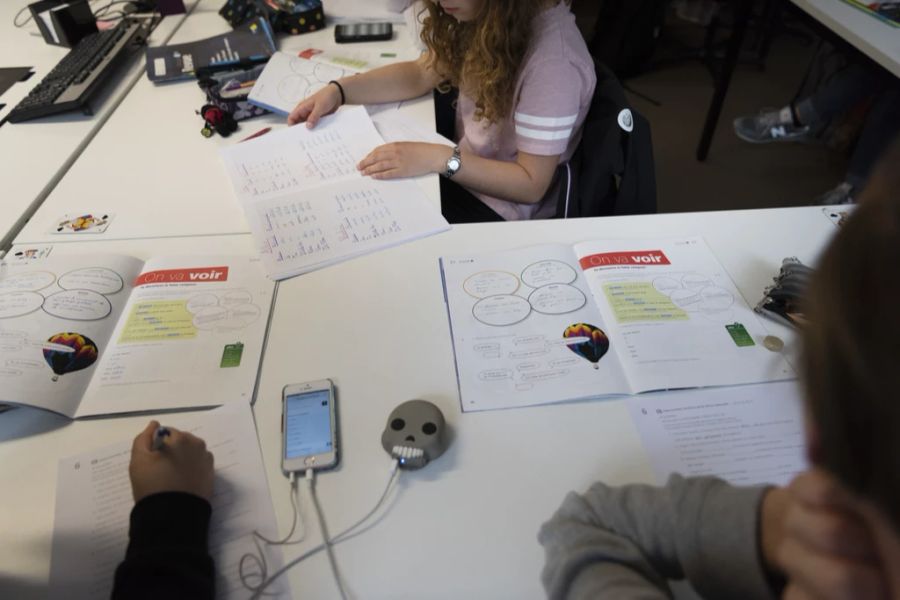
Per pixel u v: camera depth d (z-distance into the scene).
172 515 0.56
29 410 0.72
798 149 2.51
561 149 1.17
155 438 0.62
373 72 1.34
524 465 0.65
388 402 0.71
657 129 2.65
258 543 0.59
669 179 2.39
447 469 0.65
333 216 1.01
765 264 0.89
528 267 0.89
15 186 1.10
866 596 0.31
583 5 3.50
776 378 0.73
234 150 1.17
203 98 1.37
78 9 1.57
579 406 0.71
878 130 1.93
